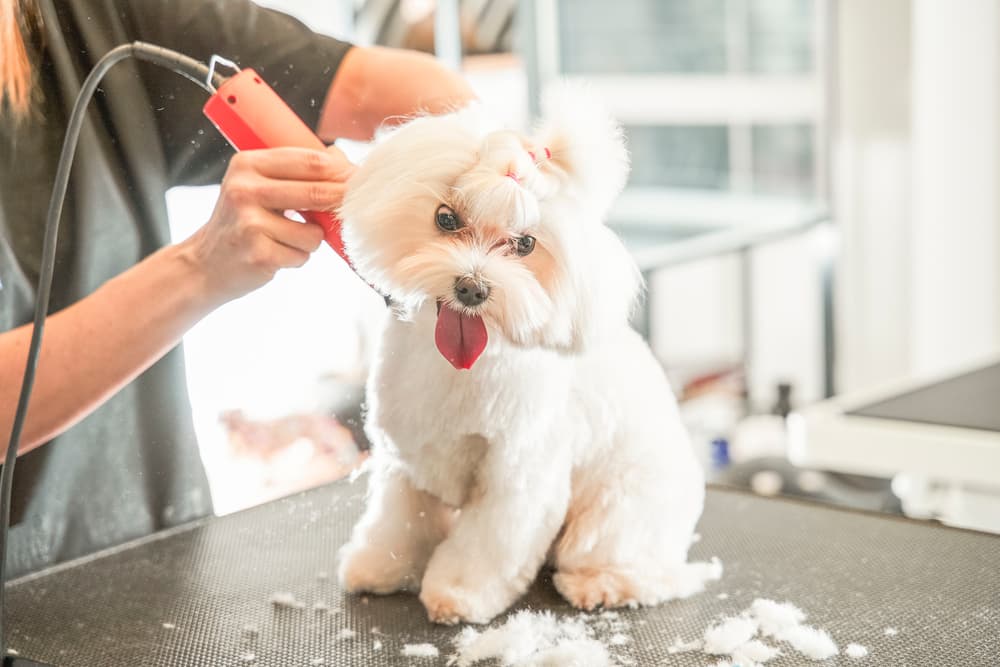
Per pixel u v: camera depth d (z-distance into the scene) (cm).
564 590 86
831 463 152
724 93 308
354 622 81
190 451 106
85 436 99
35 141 91
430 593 81
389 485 89
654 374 93
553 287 71
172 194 102
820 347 311
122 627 80
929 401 160
